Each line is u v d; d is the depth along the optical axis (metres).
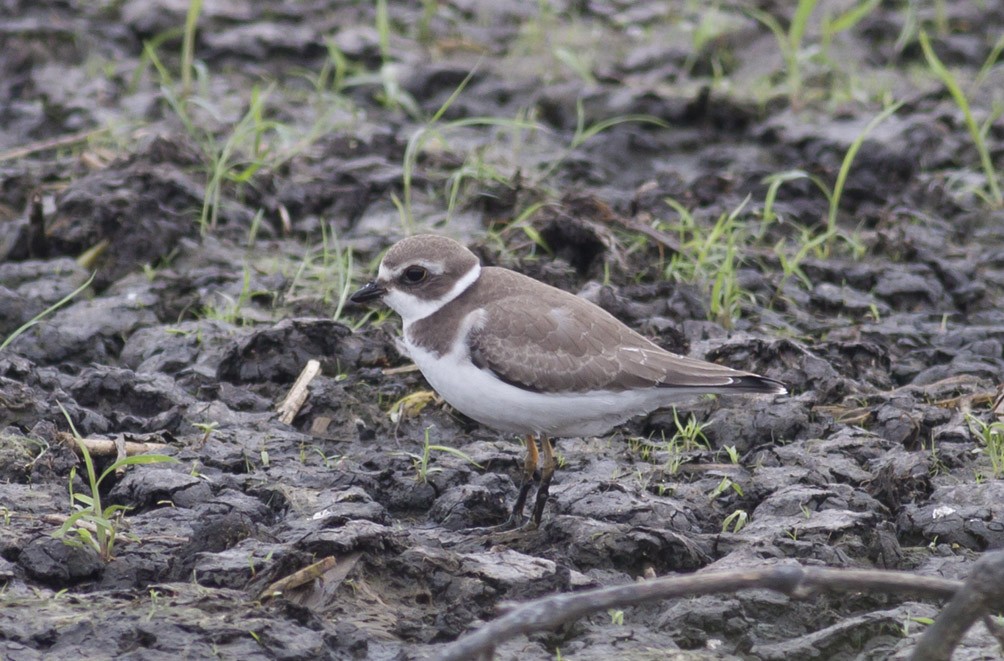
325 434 11.83
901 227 16.34
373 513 10.11
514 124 17.48
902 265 15.72
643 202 16.86
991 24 23.83
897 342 14.08
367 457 11.28
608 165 18.64
